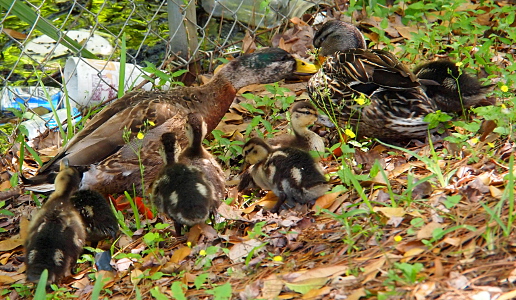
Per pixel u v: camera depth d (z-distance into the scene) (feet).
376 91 20.29
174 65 27.73
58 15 32.04
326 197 17.35
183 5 26.81
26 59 29.91
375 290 12.82
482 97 20.57
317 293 13.42
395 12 29.45
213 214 17.83
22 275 17.94
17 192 22.00
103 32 31.01
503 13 27.94
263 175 18.69
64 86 23.63
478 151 18.37
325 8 31.17
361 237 15.14
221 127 24.12
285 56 24.20
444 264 13.25
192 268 16.24
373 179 17.51
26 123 26.08
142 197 20.79
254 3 29.14
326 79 21.57
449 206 14.53
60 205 17.46
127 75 26.68
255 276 15.05
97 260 17.26
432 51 25.52
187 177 17.56
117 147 20.30
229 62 23.67
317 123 23.04
